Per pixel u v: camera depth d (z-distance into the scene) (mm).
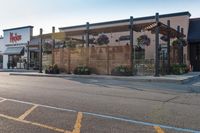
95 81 17219
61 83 15852
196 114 7070
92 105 8336
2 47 44312
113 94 10930
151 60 21000
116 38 32469
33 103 8641
